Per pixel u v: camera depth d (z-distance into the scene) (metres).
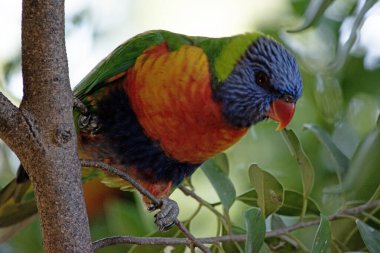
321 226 5.18
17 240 8.43
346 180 6.61
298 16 10.12
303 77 9.40
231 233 6.02
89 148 6.88
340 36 7.71
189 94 6.40
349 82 9.26
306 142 8.93
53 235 4.75
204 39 6.80
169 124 6.52
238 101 6.73
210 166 6.43
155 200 5.20
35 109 4.65
